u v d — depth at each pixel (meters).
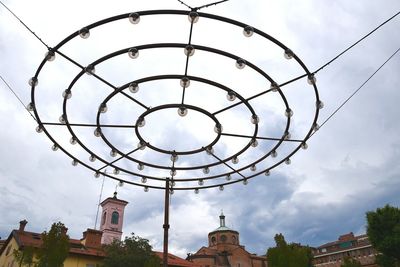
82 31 7.36
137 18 7.22
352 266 57.06
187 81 8.56
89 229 47.44
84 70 8.09
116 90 8.71
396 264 47.03
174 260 54.16
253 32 7.49
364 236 93.94
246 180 12.69
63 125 9.75
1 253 44.78
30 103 8.95
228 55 7.99
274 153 10.95
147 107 9.56
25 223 46.38
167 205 12.02
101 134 10.31
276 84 8.59
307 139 10.51
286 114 9.62
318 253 92.62
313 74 8.40
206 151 11.26
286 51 7.86
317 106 9.30
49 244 26.73
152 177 12.39
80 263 39.62
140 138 10.77
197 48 7.80
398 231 45.25
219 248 88.50
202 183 12.93
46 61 7.84
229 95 8.81
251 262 85.12
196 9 7.14
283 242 40.31
